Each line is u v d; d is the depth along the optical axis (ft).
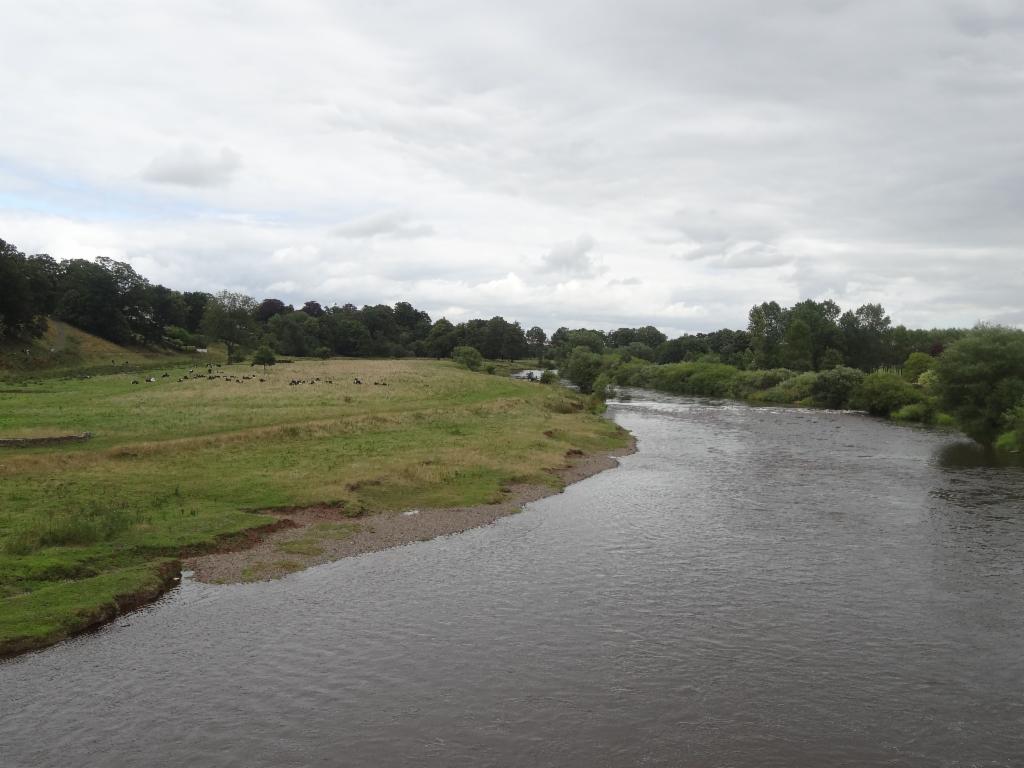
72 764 48.96
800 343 469.98
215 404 222.48
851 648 68.33
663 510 122.72
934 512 120.98
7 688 58.95
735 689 60.44
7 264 361.30
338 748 51.42
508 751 51.31
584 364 431.43
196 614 74.79
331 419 193.88
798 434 233.14
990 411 202.49
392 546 99.71
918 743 52.95
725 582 85.87
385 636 70.08
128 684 60.03
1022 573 89.66
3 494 107.96
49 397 231.50
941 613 76.84
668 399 396.37
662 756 50.93
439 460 152.35
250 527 101.40
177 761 49.55
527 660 65.26
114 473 126.00
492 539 104.12
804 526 111.75
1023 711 57.67
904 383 310.65
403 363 518.37
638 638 70.08
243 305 554.05
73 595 74.79
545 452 175.01
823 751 51.85
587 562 93.35
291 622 73.20
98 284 493.77
